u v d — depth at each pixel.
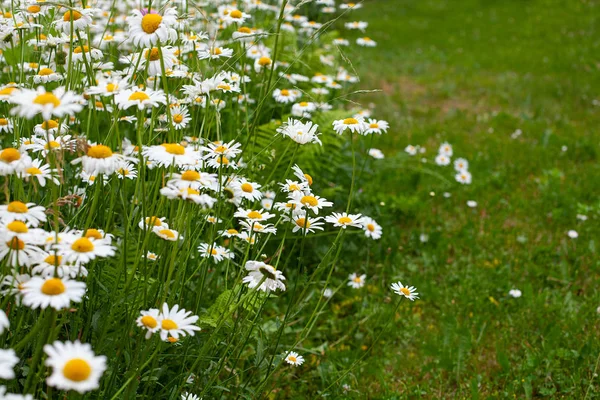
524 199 4.88
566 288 3.67
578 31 11.59
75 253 1.44
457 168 4.85
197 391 2.13
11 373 1.18
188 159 1.65
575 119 7.05
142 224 1.85
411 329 3.23
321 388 2.77
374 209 4.16
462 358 2.94
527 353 3.03
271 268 1.78
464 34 11.87
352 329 3.12
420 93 8.08
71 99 1.42
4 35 2.24
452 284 3.72
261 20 4.62
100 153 1.55
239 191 2.13
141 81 2.39
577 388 2.78
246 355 2.65
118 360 1.75
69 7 1.95
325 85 4.58
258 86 3.69
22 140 2.10
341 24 7.00
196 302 2.11
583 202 4.86
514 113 7.30
